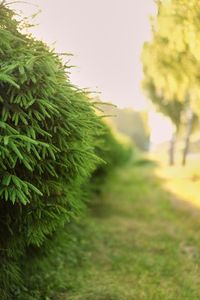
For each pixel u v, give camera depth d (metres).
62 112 3.56
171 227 9.06
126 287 5.23
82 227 7.86
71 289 4.96
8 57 3.40
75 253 6.35
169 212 10.89
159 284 5.36
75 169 3.96
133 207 11.84
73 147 3.81
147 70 6.14
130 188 16.12
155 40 5.53
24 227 3.79
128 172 22.33
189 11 4.75
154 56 5.75
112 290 5.00
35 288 4.61
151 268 6.04
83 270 5.78
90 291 4.93
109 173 11.24
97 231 8.17
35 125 3.40
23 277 4.57
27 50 3.47
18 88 3.20
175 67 5.67
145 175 20.47
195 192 12.77
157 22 5.17
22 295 4.28
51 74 3.42
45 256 4.69
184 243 7.54
